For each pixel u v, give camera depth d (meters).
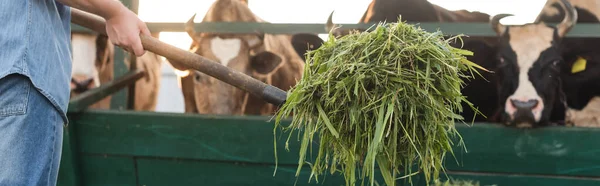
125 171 3.47
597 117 2.88
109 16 1.76
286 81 3.19
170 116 3.30
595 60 2.84
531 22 2.89
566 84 2.89
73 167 3.45
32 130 1.51
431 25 2.98
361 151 1.74
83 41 3.43
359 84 1.65
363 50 1.68
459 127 2.99
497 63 2.94
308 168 3.15
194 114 3.29
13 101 1.49
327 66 1.71
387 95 1.63
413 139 1.65
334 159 1.84
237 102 3.26
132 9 3.36
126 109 3.40
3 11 1.53
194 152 3.31
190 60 1.83
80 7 1.70
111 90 3.41
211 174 3.35
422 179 3.01
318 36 3.12
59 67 1.60
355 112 1.66
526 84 2.91
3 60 1.49
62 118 1.62
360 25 3.05
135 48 1.81
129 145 3.40
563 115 2.92
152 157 3.40
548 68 2.88
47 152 1.54
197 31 3.28
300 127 1.82
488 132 2.97
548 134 2.91
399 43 1.69
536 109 2.90
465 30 2.95
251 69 3.23
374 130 1.67
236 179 3.31
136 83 3.39
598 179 2.91
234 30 3.23
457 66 1.74
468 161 3.02
